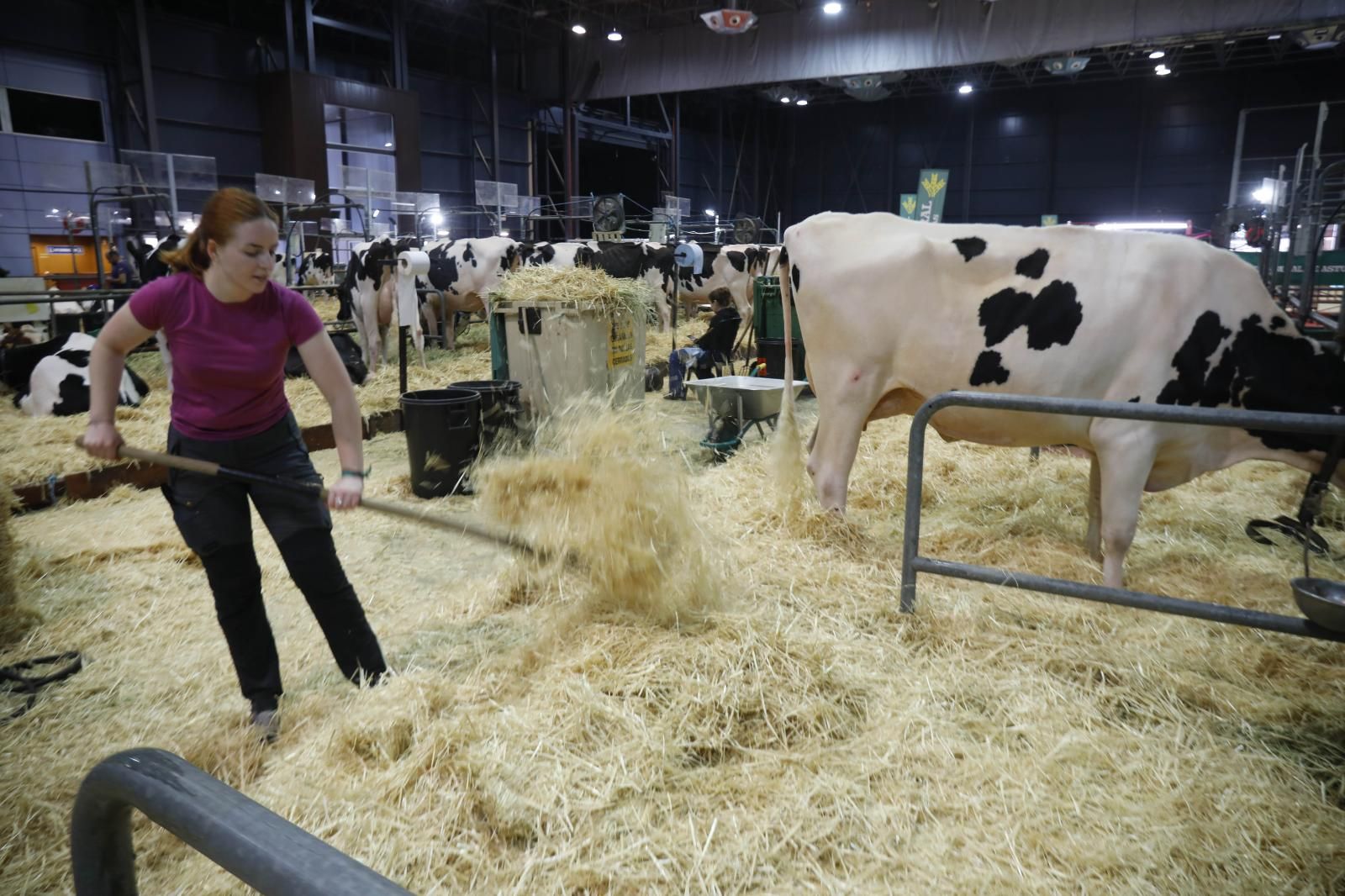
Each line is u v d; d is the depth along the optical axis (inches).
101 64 712.4
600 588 117.3
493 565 162.4
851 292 149.0
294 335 95.6
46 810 90.4
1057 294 137.6
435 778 85.6
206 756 98.7
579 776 86.0
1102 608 126.8
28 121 673.6
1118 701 103.7
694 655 102.4
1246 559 153.2
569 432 142.3
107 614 141.4
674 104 1272.1
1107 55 1045.2
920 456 118.3
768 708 97.6
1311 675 110.1
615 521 114.0
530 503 123.3
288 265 438.9
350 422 98.3
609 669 101.7
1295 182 367.6
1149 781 88.0
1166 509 181.0
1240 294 132.4
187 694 115.3
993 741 95.4
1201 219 1188.5
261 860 25.3
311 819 81.7
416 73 957.8
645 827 81.4
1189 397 134.5
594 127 1147.9
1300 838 79.7
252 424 97.0
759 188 1472.7
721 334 341.1
